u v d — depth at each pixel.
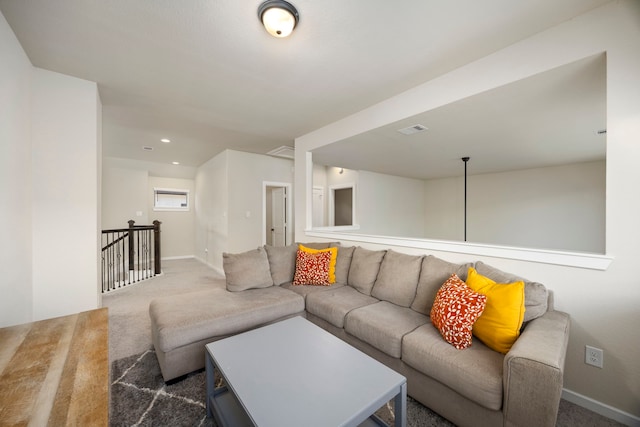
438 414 1.63
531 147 3.94
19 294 1.96
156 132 4.06
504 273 1.92
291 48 2.00
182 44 1.95
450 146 3.89
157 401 1.73
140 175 6.36
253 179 5.57
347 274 3.01
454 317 1.67
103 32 1.82
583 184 5.00
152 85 2.57
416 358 1.65
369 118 3.12
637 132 1.49
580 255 1.70
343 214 7.88
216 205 5.76
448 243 2.47
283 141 4.59
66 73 2.34
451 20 1.70
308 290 2.75
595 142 3.65
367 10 1.61
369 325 1.98
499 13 1.64
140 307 3.42
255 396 1.18
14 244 1.89
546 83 1.99
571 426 1.53
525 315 1.63
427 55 2.09
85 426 0.81
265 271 2.90
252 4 1.57
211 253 6.11
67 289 2.34
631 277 1.53
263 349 1.58
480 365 1.43
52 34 1.84
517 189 5.85
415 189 7.41
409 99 2.68
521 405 1.23
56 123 2.31
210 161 6.12
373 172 6.39
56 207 2.30
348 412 1.10
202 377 1.98
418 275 2.35
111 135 4.21
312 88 2.64
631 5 1.51
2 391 0.95
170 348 1.86
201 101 2.94
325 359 1.48
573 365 1.73
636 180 1.50
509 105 2.41
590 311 1.67
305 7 1.59
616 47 1.55
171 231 7.30
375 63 2.21
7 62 1.76
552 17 1.68
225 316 2.10
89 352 1.23
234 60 2.16
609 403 1.60
